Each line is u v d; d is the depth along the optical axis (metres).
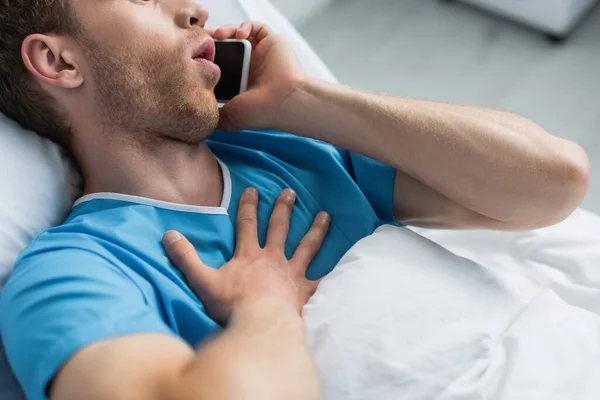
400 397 0.74
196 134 0.92
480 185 0.89
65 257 0.77
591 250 1.12
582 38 2.15
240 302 0.76
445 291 0.84
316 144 1.02
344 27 2.34
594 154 1.82
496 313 0.87
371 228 0.97
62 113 0.92
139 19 0.89
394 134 0.92
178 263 0.85
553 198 0.89
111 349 0.62
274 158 1.04
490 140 0.88
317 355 0.76
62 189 0.99
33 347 0.68
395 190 1.01
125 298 0.73
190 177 0.93
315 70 1.43
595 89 1.99
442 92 2.06
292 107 0.98
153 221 0.89
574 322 0.85
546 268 1.12
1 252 0.88
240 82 1.03
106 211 0.89
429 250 0.93
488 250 1.18
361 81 2.13
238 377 0.58
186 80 0.91
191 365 0.61
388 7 2.39
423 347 0.76
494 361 0.78
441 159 0.90
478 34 2.23
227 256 0.91
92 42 0.88
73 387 0.60
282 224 0.93
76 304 0.70
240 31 1.03
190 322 0.80
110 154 0.91
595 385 0.78
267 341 0.65
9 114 0.97
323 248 0.95
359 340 0.76
